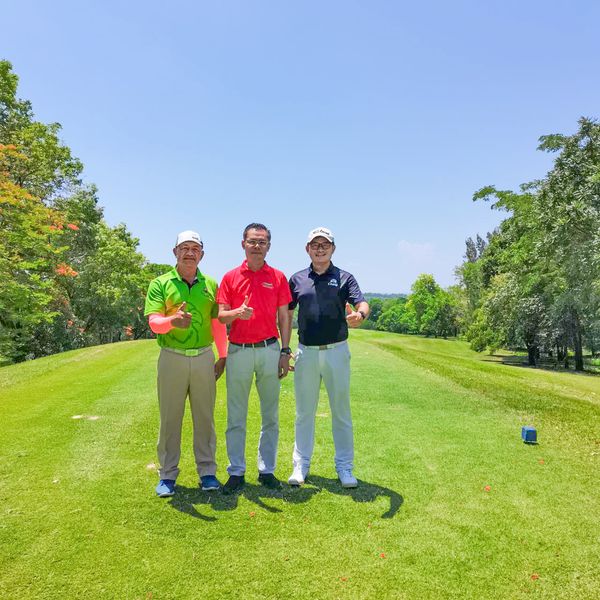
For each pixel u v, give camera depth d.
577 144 19.55
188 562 2.60
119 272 31.58
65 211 22.80
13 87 21.03
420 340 48.78
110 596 2.32
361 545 2.77
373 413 5.84
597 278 19.14
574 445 4.66
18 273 17.81
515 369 14.27
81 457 4.20
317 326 3.73
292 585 2.40
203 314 3.55
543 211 20.48
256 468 4.05
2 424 5.30
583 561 2.61
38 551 2.69
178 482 3.70
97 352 12.81
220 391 7.18
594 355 35.53
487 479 3.75
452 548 2.73
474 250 79.50
